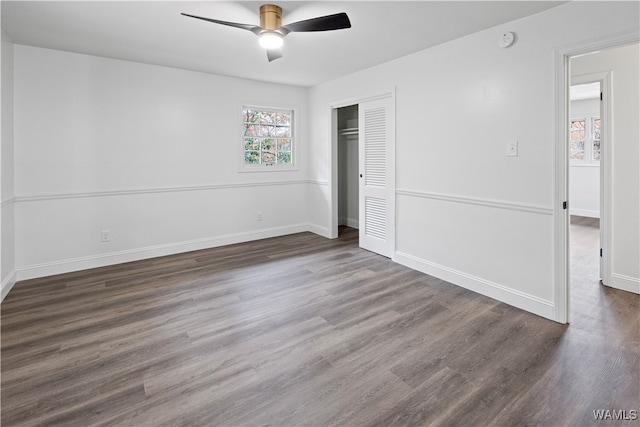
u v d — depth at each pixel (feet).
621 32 7.13
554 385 6.11
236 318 8.80
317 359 7.03
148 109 13.47
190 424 5.32
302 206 18.47
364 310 9.23
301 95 17.63
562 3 7.91
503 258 9.59
